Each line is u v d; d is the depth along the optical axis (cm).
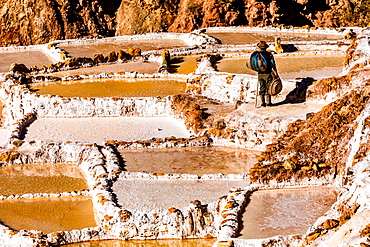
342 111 2905
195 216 2495
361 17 6719
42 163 3322
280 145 2861
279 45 4488
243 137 3259
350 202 2194
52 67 4525
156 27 6656
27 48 5547
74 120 3778
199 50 4856
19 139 3500
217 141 3331
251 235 2253
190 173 2959
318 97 3325
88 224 2616
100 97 3856
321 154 2739
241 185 2795
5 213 2750
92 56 5047
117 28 6744
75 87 4175
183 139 3353
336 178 2666
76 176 3142
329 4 6762
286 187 2652
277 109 3309
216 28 5788
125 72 4378
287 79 3597
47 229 2586
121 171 2941
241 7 6562
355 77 3269
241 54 4500
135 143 3322
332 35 5344
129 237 2492
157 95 3941
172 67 4534
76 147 3328
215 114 3519
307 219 2358
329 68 3959
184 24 6569
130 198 2691
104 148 3278
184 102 3681
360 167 2461
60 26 6450
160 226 2488
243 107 3431
